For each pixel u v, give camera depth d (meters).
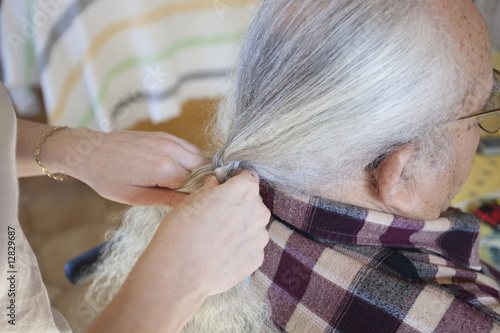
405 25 0.35
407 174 0.43
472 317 0.42
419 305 0.43
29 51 0.99
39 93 1.15
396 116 0.37
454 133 0.42
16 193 0.40
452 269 0.49
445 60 0.37
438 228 0.49
